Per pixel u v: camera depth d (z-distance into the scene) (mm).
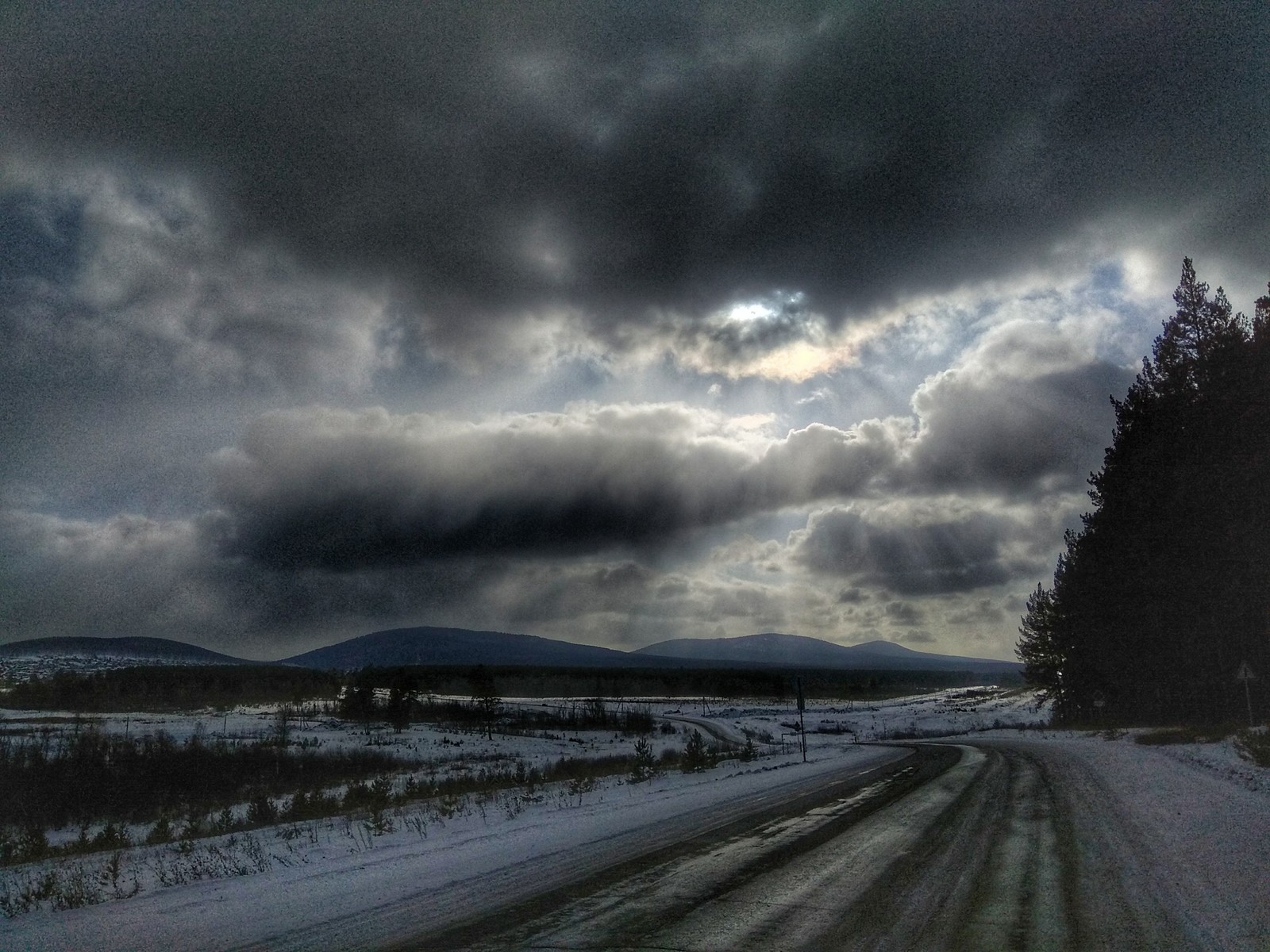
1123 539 42062
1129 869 9805
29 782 25047
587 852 12047
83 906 10289
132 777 27531
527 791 23625
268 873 11875
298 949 7336
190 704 92812
